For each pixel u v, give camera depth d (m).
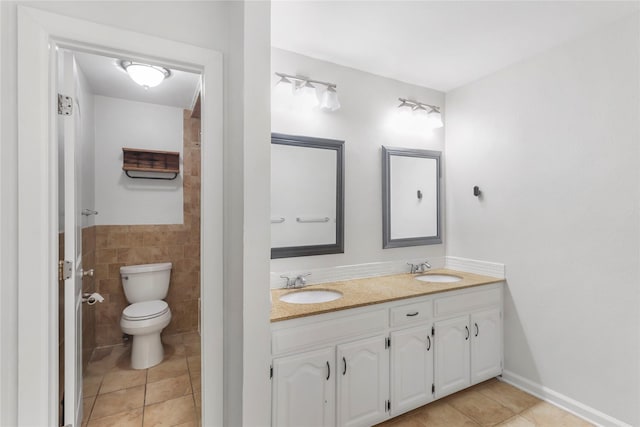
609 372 1.85
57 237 1.31
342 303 1.77
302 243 2.21
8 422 1.19
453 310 2.16
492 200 2.50
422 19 1.81
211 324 1.53
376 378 1.84
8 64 1.18
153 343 2.59
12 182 1.19
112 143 2.90
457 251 2.79
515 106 2.34
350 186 2.42
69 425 1.38
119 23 1.36
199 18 1.51
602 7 1.69
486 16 1.79
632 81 1.75
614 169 1.82
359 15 1.78
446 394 2.11
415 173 2.72
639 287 1.73
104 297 2.85
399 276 2.56
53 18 1.23
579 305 1.99
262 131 1.41
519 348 2.32
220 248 1.54
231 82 1.54
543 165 2.17
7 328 1.19
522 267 2.30
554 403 2.09
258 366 1.40
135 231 2.98
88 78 2.49
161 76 2.24
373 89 2.52
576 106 1.99
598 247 1.90
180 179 3.18
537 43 2.07
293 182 2.18
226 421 1.56
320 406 1.66
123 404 2.07
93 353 2.74
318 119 2.28
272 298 1.92
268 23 1.43
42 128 1.22
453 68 2.43
